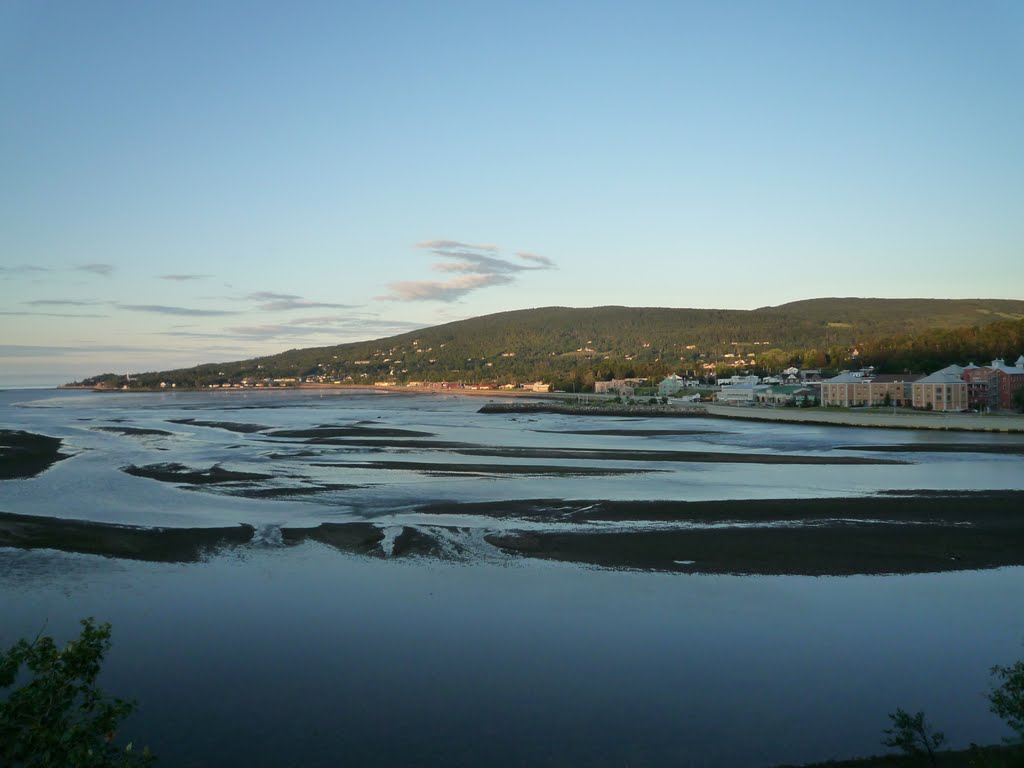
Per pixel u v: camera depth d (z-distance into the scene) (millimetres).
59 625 23031
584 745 16344
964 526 36344
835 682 19219
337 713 17719
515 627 22906
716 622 23297
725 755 15898
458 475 56781
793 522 37469
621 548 32156
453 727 17109
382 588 26703
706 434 102312
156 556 31031
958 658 20625
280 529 36125
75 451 75250
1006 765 13445
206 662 20438
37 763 10211
